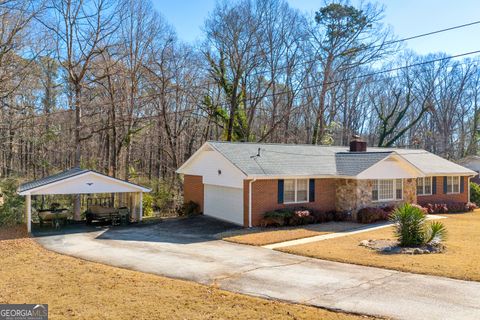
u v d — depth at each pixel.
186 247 15.20
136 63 29.95
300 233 17.77
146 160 40.75
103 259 13.18
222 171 21.67
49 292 9.38
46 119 32.75
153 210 28.42
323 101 38.38
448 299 8.62
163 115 31.41
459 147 52.56
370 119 54.00
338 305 8.38
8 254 14.04
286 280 10.34
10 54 24.58
